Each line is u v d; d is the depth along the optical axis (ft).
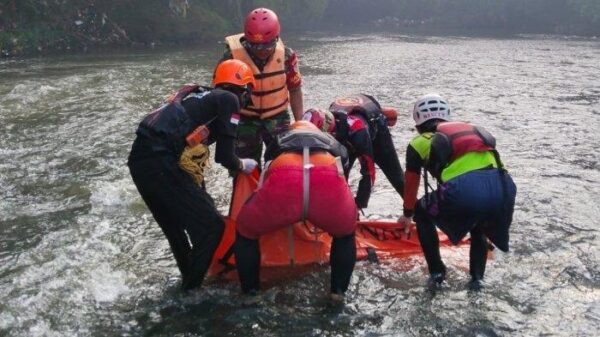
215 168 24.81
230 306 13.60
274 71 18.13
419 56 69.56
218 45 82.94
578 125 32.89
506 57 68.74
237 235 13.65
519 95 42.34
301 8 115.85
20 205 19.89
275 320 13.02
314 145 13.30
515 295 14.12
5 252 16.24
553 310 13.47
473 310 13.46
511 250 16.60
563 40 96.48
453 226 13.80
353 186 22.22
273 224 13.14
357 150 15.88
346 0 141.59
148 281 14.78
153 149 13.15
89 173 23.36
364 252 16.06
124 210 19.54
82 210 19.47
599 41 94.38
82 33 77.77
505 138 29.81
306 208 12.92
